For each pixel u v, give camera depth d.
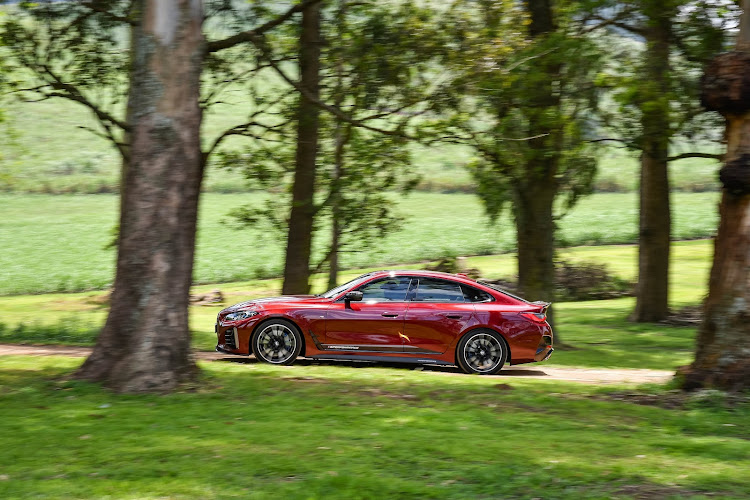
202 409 8.29
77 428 7.31
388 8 16.05
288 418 7.93
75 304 31.08
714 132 17.73
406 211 65.75
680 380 9.70
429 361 11.97
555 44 15.73
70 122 94.81
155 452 6.44
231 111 88.19
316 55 17.17
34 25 15.73
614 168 83.88
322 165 18.67
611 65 16.95
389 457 6.36
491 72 15.34
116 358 9.43
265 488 5.43
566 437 7.25
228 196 71.88
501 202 17.00
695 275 37.06
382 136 17.34
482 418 8.11
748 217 9.33
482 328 11.92
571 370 13.73
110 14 14.74
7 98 16.97
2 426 7.35
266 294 33.09
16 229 60.38
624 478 5.77
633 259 41.88
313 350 11.95
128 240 9.52
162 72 9.52
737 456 6.55
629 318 25.20
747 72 9.18
